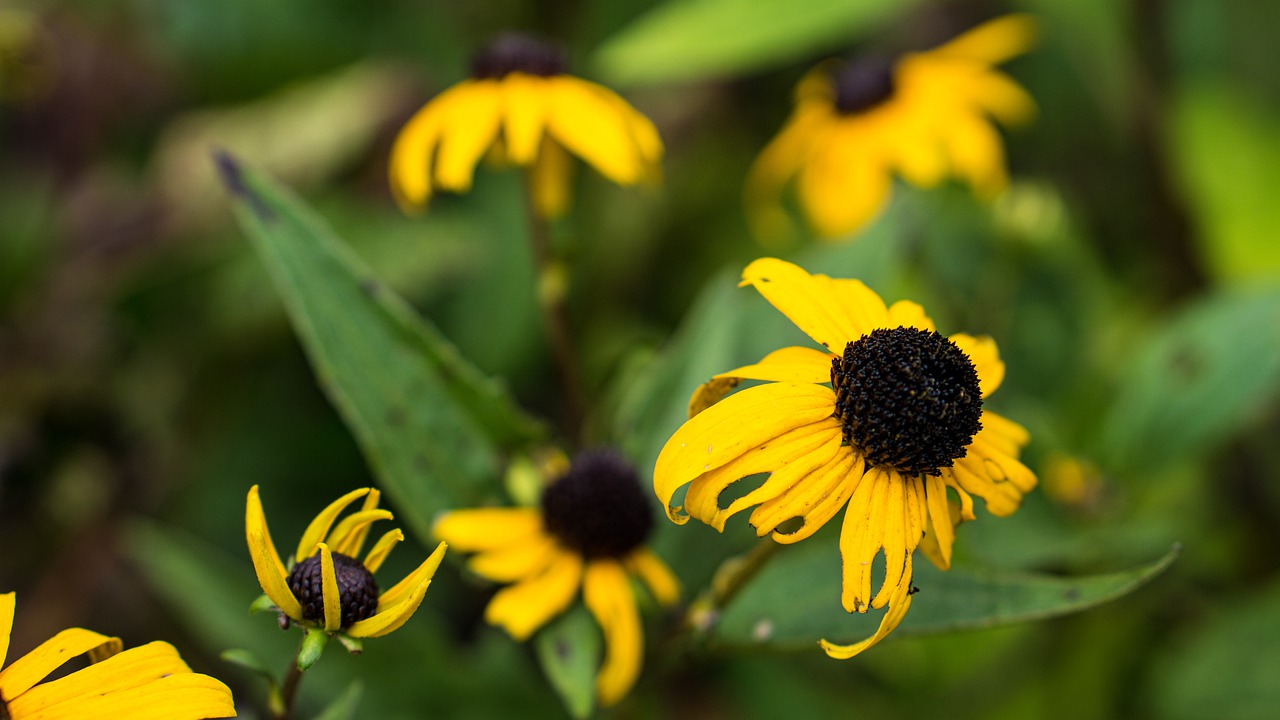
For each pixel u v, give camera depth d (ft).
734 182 2.26
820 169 1.98
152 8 2.17
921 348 1.49
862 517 1.47
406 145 1.76
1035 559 1.80
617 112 1.74
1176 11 2.14
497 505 1.66
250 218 1.62
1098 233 2.17
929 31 2.39
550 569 1.64
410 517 1.64
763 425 1.48
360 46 2.19
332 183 2.19
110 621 2.03
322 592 1.45
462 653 1.95
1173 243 2.05
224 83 2.18
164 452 2.09
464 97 1.75
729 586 1.57
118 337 2.10
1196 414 1.84
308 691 1.68
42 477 2.07
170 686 1.45
